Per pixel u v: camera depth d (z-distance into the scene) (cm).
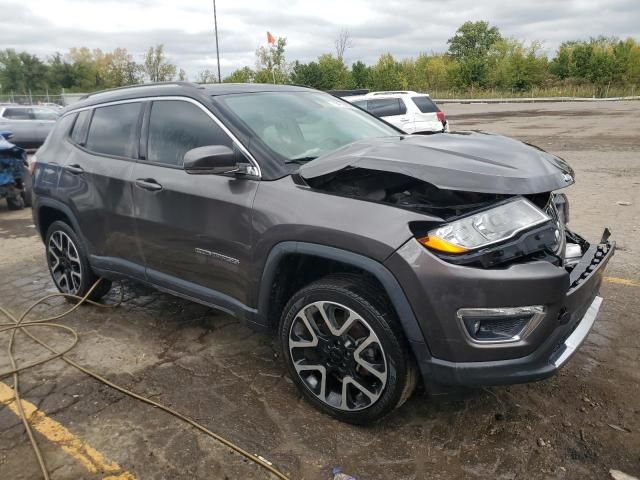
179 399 312
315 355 292
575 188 909
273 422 289
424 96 1394
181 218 335
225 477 249
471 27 8131
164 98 365
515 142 287
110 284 455
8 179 859
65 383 333
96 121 418
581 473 247
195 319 423
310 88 427
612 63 4431
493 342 240
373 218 254
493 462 255
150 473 253
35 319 434
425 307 241
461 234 238
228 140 319
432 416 291
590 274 273
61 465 259
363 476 248
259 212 292
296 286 313
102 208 393
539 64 4788
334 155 281
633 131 1792
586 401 301
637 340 371
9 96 4812
